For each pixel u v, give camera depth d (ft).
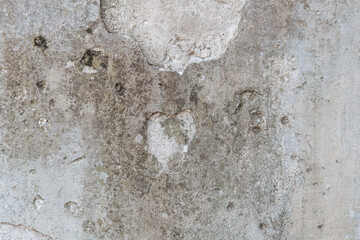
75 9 5.64
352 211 5.87
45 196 5.66
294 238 5.82
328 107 5.84
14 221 5.65
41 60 5.64
